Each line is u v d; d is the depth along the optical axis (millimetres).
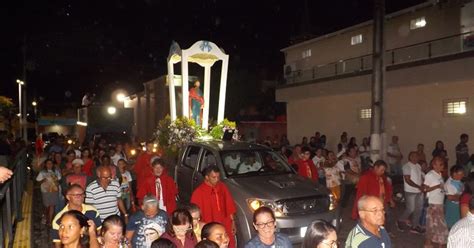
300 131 25125
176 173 9836
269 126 30625
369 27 20406
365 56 19859
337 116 22141
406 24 18891
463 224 4422
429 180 7766
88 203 6957
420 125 17656
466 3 16047
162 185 7680
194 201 6621
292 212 7312
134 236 5434
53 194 9719
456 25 16484
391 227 9375
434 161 7832
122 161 9406
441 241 7613
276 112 35781
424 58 17188
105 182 7062
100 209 6992
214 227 4273
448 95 16422
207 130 13383
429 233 7754
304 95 23625
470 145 15555
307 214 7340
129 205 9477
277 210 7168
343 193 11391
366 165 14188
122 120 24406
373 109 12906
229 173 8367
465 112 15758
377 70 12891
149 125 25359
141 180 9406
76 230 4008
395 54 19016
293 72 25344
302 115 24953
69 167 10164
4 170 4406
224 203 6809
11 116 35281
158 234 5215
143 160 10719
